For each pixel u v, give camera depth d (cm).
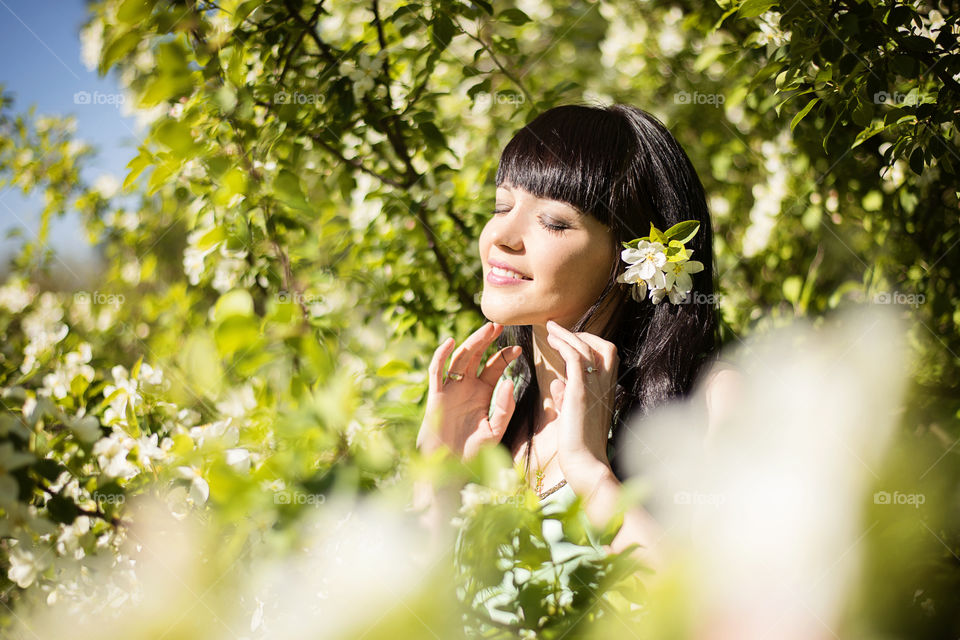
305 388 98
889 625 64
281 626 80
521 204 129
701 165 287
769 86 220
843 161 223
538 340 138
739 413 117
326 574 80
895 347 147
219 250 173
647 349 131
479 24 195
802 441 75
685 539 72
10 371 140
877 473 76
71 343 145
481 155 278
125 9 112
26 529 104
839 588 65
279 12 179
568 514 89
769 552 66
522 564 91
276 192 140
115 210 289
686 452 117
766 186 264
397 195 206
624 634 73
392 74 210
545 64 360
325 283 180
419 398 163
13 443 104
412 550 77
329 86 185
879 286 207
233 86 144
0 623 107
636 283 132
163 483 106
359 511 79
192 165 161
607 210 129
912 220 217
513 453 140
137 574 98
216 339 80
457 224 216
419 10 186
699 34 305
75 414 130
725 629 63
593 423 116
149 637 85
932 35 168
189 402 137
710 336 135
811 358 173
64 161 280
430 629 70
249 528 86
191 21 122
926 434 114
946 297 196
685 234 125
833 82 153
